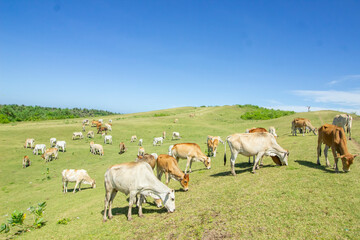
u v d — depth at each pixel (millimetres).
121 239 7242
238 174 12242
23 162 26484
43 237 8500
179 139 43625
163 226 7582
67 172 16984
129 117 78000
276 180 10148
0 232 9539
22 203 15391
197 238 6480
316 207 7328
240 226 6727
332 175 10055
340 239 5738
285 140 22969
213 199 9039
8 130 43969
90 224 8984
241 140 11859
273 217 7000
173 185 12906
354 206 7148
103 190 16469
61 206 13312
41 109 110000
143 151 29906
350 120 18688
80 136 43125
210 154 22609
